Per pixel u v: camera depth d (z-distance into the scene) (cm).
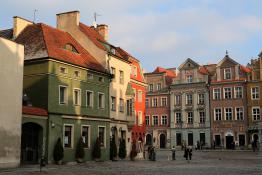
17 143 2928
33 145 3281
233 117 7500
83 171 2750
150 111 8538
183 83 8119
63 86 3566
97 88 4103
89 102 3975
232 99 7538
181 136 8056
